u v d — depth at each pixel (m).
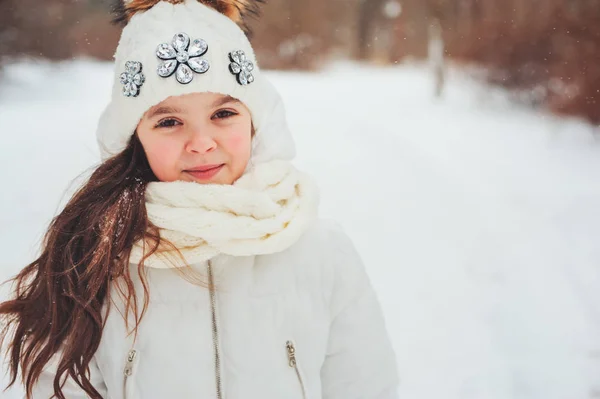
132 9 1.27
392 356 1.36
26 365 1.23
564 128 9.43
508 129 10.02
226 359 1.20
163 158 1.18
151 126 1.18
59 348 1.21
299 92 14.72
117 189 1.21
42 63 15.88
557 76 10.36
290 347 1.21
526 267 4.14
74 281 1.19
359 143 8.34
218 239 1.14
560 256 4.35
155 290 1.21
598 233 4.80
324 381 1.33
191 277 1.22
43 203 5.03
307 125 9.57
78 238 1.21
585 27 9.70
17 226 4.41
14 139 7.66
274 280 1.24
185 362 1.18
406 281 3.90
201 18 1.20
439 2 16.66
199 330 1.20
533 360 3.03
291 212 1.22
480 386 2.81
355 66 25.44
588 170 6.94
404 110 12.56
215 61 1.16
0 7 14.76
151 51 1.16
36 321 1.22
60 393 1.20
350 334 1.31
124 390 1.19
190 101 1.16
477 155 7.91
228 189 1.15
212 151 1.17
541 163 7.36
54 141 7.55
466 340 3.21
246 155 1.23
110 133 1.25
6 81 12.81
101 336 1.20
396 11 27.58
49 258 1.22
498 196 5.91
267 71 21.28
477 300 3.65
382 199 5.65
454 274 4.01
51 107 10.60
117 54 1.24
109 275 1.18
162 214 1.14
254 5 1.39
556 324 3.37
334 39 26.88
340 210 5.28
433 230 4.84
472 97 13.84
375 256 4.29
